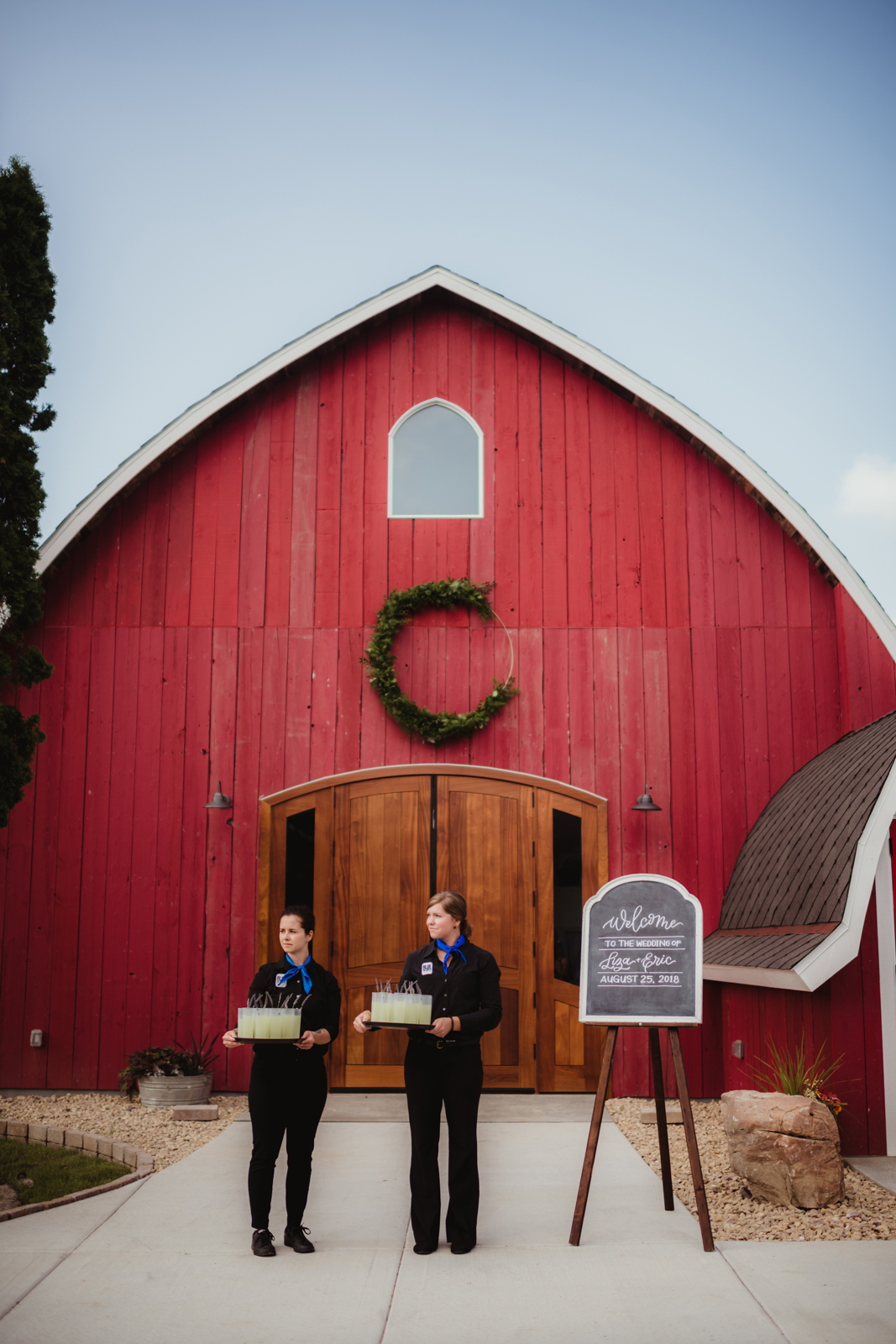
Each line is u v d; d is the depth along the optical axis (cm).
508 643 934
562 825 913
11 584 793
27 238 800
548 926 899
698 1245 509
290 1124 503
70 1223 543
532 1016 888
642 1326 418
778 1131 578
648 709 923
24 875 902
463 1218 497
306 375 973
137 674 928
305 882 906
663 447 961
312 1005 499
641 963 546
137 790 913
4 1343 401
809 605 936
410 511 957
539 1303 439
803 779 875
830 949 659
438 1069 504
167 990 889
